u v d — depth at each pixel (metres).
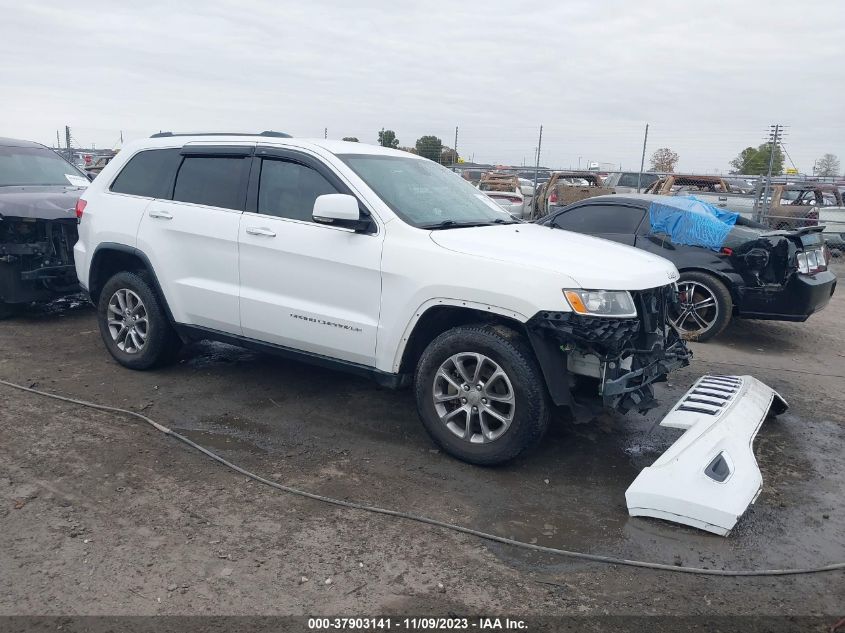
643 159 15.67
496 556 3.27
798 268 7.06
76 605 2.81
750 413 4.35
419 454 4.36
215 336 5.20
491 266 3.93
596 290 3.78
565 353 3.94
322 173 4.66
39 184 8.09
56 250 7.22
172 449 4.30
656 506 3.59
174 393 5.28
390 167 4.93
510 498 3.84
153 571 3.05
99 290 5.96
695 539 3.47
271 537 3.36
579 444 4.64
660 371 4.30
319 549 3.28
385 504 3.72
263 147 4.96
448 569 3.15
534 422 3.91
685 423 4.09
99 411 4.86
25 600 2.83
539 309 3.76
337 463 4.20
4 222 6.90
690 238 7.48
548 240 4.44
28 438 4.37
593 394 4.15
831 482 4.21
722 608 2.93
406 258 4.19
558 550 3.31
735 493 3.53
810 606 2.96
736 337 8.04
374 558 3.22
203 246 5.06
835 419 5.36
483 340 3.96
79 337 6.78
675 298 4.55
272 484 3.88
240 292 4.89
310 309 4.58
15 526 3.37
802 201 16.56
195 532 3.38
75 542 3.25
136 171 5.63
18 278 7.01
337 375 5.82
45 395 5.09
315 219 4.30
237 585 2.98
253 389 5.43
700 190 16.05
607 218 8.16
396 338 4.27
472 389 4.09
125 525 3.41
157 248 5.28
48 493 3.70
